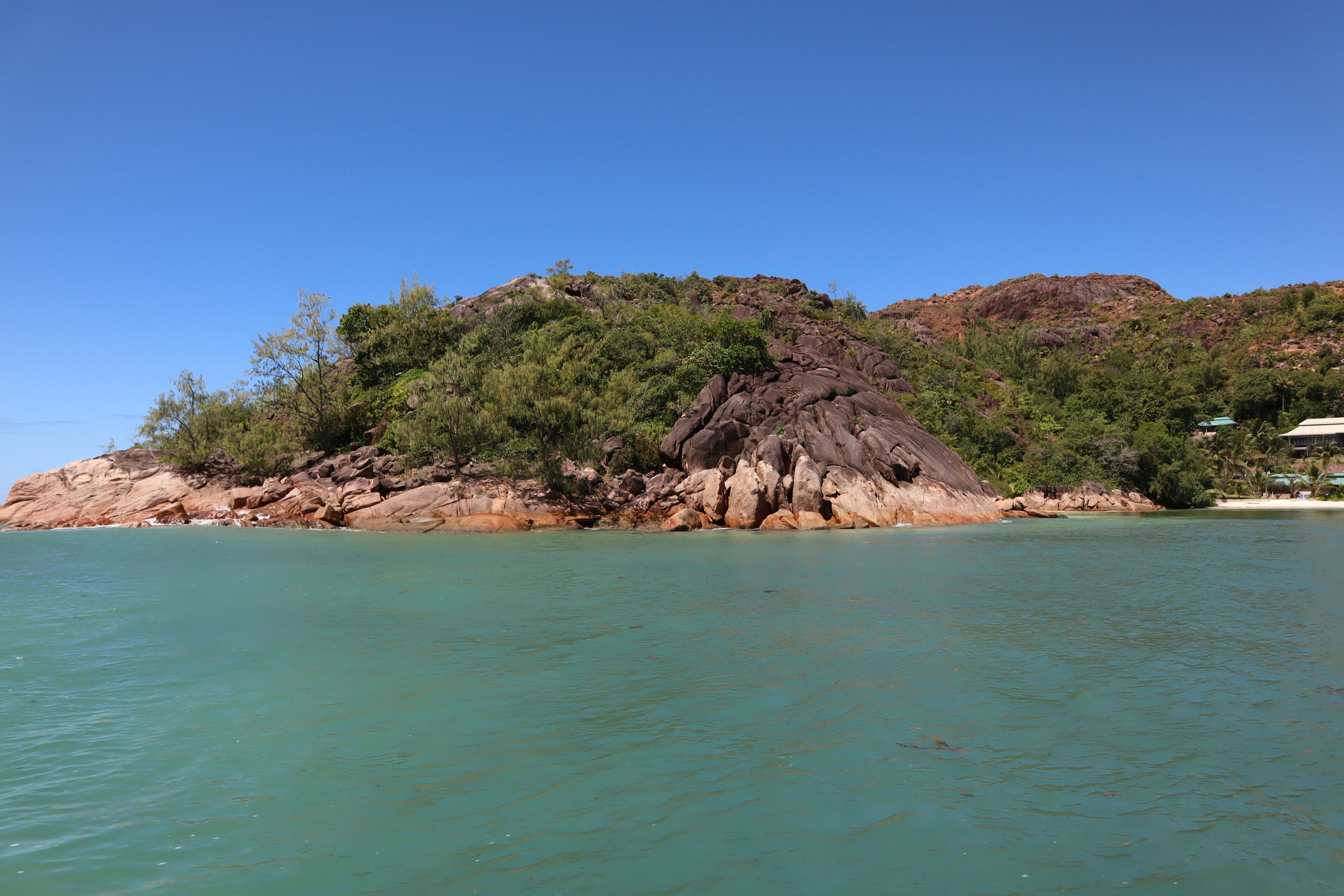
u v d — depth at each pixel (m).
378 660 11.26
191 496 48.25
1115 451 65.38
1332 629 13.54
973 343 110.62
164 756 7.37
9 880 5.01
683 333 57.62
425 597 17.36
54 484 49.78
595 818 6.03
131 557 26.56
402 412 52.59
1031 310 173.62
